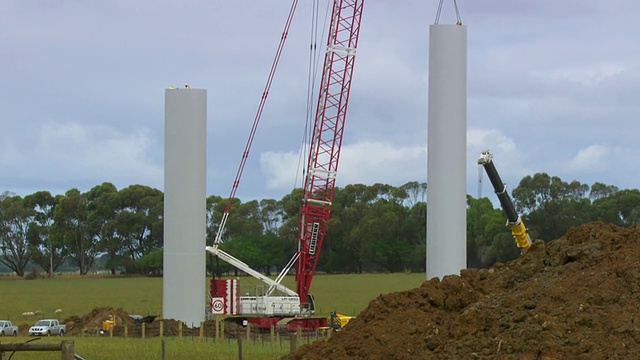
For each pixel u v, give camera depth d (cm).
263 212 18788
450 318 2486
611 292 2259
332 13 7831
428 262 6581
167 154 7156
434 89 6569
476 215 14012
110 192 19662
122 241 19500
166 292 7175
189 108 7119
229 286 7500
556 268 2480
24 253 19838
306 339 5775
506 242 13450
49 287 16250
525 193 14225
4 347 2236
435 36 6562
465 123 6594
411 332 2442
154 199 19462
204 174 7200
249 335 6259
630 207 14050
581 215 14138
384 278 15575
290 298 7606
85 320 7625
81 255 19650
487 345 2241
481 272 2656
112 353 4400
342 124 7919
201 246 7200
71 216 19650
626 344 2092
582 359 2089
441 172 6538
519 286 2461
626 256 2391
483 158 4591
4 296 13838
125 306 11656
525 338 2191
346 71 7894
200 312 7175
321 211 7975
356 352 2452
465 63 6594
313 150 7969
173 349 4638
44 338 6144
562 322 2208
